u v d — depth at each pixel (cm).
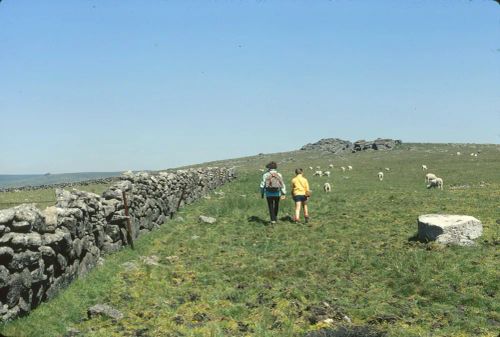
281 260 1315
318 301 966
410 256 1238
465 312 875
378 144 12306
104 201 1412
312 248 1434
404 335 779
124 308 955
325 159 10556
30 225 869
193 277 1176
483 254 1225
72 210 1092
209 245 1566
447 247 1319
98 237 1296
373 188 3581
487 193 2488
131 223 1608
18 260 811
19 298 824
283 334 795
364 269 1175
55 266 994
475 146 11869
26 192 5353
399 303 937
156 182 2016
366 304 939
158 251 1507
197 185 3162
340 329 811
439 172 5462
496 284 992
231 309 919
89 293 1032
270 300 974
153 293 1048
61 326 836
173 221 2145
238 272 1198
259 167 9700
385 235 1548
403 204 2228
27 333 769
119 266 1270
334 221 1864
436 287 1002
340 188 3741
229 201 2566
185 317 895
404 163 7700
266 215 2159
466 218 1416
